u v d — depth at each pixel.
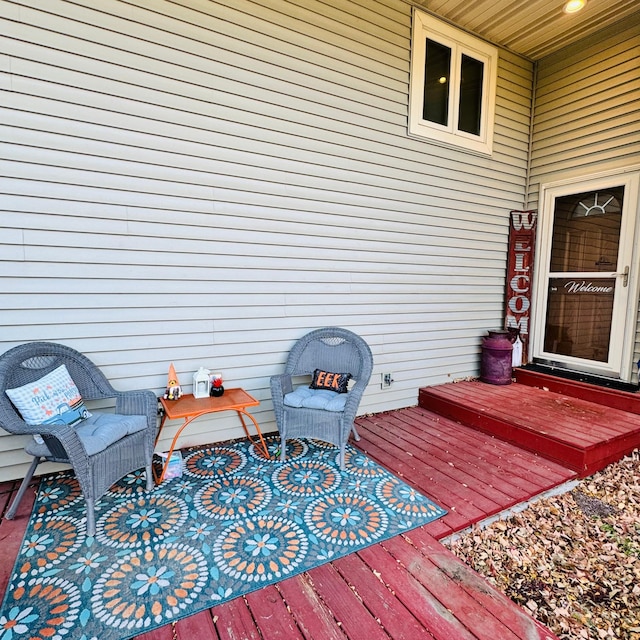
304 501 2.28
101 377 2.48
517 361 4.62
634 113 3.69
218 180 2.85
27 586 1.62
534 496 2.46
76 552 1.82
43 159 2.33
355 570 1.74
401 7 3.51
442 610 1.53
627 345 3.79
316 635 1.41
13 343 2.36
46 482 2.46
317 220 3.30
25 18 2.22
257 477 2.56
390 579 1.69
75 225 2.45
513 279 4.64
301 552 1.84
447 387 4.21
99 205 2.50
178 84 2.64
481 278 4.50
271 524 2.05
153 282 2.71
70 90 2.36
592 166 4.05
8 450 2.42
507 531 2.20
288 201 3.15
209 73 2.73
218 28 2.73
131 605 1.53
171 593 1.59
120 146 2.52
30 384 2.11
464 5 3.57
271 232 3.10
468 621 1.48
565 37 4.05
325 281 3.41
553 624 1.61
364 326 3.70
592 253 4.09
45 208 2.37
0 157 2.24
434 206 3.99
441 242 4.11
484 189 4.35
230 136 2.86
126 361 2.69
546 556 2.01
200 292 2.88
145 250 2.67
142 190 2.61
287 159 3.10
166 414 2.61
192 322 2.88
